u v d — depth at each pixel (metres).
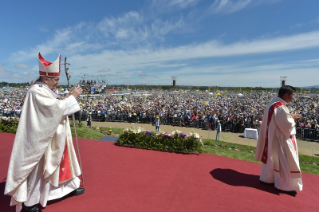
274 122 4.12
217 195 3.94
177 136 7.20
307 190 4.46
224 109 35.66
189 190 4.12
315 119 22.52
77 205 3.37
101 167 5.31
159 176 4.82
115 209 3.29
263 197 3.92
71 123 13.81
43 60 3.29
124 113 27.62
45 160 3.00
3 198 3.55
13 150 2.84
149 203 3.53
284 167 4.03
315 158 9.86
